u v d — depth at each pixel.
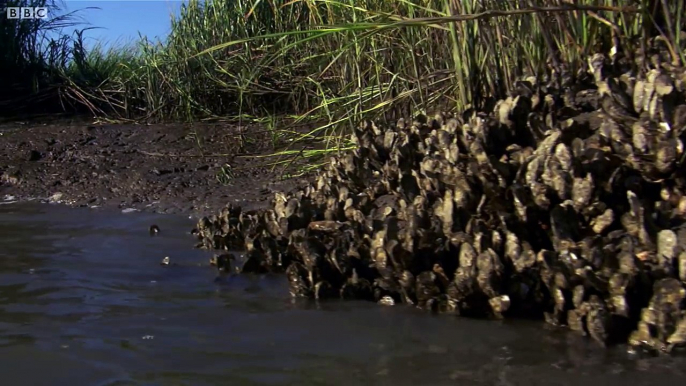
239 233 4.27
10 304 3.26
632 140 3.29
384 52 5.85
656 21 4.09
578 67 4.23
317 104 7.20
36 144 7.11
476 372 2.53
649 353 2.67
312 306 3.27
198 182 5.89
